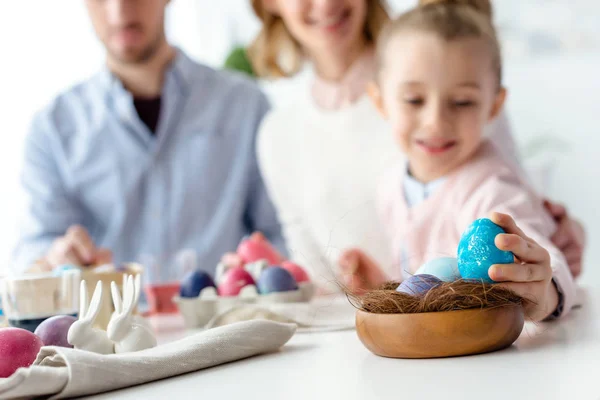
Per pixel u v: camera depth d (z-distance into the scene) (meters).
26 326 1.07
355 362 0.92
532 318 0.97
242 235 2.61
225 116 2.55
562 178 3.37
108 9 2.28
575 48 3.33
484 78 1.40
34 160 2.48
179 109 2.51
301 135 2.12
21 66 3.51
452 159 1.43
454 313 0.89
